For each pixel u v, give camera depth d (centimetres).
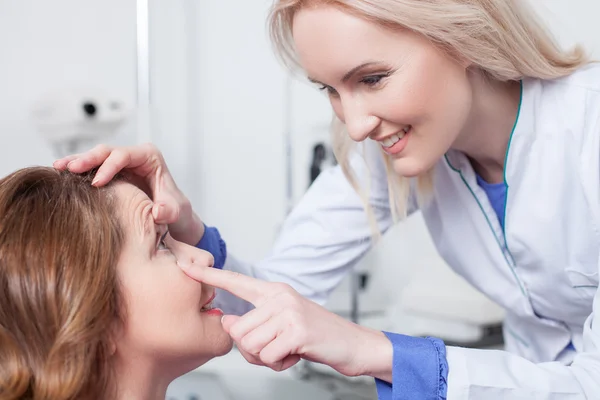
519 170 119
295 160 257
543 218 118
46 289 88
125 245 97
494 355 99
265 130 259
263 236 261
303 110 255
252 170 260
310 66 102
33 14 242
